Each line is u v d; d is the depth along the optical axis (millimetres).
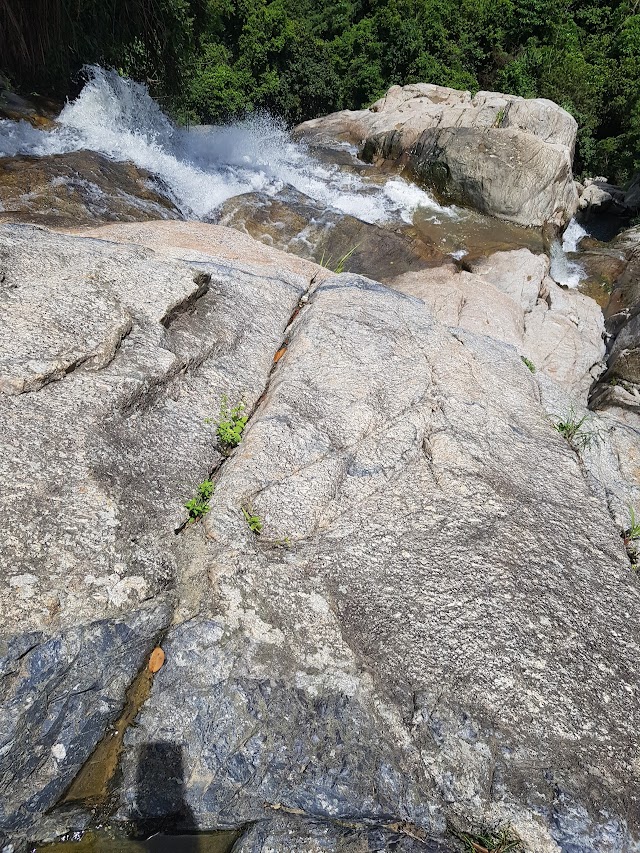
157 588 2742
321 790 2369
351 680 2602
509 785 2396
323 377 4023
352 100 26047
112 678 2518
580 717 2584
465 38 23906
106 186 9422
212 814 2328
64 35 10781
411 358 4434
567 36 22859
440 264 10586
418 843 2295
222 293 4723
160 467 3232
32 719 2342
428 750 2463
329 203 13023
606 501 3740
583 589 3062
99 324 3678
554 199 13727
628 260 12883
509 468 3701
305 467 3377
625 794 2410
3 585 2527
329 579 2916
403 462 3580
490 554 3113
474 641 2754
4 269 3945
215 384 3918
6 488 2799
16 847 2219
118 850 2279
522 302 10180
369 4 27828
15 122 10109
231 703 2508
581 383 8797
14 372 3215
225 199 11156
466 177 13805
